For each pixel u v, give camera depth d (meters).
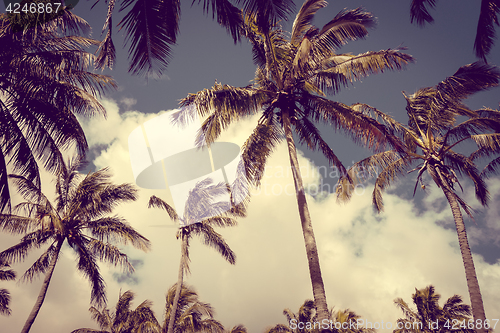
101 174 17.88
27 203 15.88
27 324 14.75
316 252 9.02
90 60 10.41
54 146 11.34
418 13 10.12
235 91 10.47
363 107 13.36
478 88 12.73
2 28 9.77
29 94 10.32
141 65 7.54
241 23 9.55
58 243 17.09
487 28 9.27
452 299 27.77
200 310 21.83
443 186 13.81
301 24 12.39
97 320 26.30
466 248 12.69
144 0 7.68
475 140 13.75
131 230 17.48
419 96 15.83
